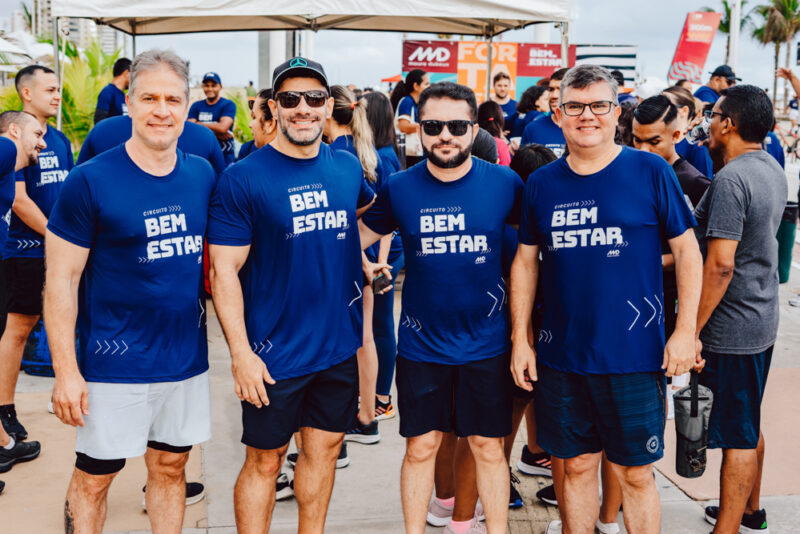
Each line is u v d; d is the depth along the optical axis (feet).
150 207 8.23
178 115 8.18
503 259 9.78
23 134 12.50
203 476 12.37
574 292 8.60
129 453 8.54
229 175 8.64
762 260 9.55
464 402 9.41
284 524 10.98
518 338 9.14
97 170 8.07
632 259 8.37
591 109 8.11
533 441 12.21
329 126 12.34
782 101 155.33
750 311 9.61
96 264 8.32
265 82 39.68
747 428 9.82
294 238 8.75
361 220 9.89
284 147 8.80
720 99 9.96
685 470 9.39
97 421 8.43
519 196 9.32
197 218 8.58
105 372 8.39
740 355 9.68
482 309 9.24
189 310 8.70
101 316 8.38
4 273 12.51
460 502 10.33
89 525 8.74
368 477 12.50
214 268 8.71
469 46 30.81
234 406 15.34
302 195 8.75
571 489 9.24
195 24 29.60
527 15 21.98
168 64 8.05
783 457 13.23
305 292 8.91
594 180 8.42
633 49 40.24
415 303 9.36
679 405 9.33
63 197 8.05
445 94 8.64
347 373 9.39
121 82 25.03
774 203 9.46
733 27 56.54
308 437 9.49
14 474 12.18
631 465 8.69
